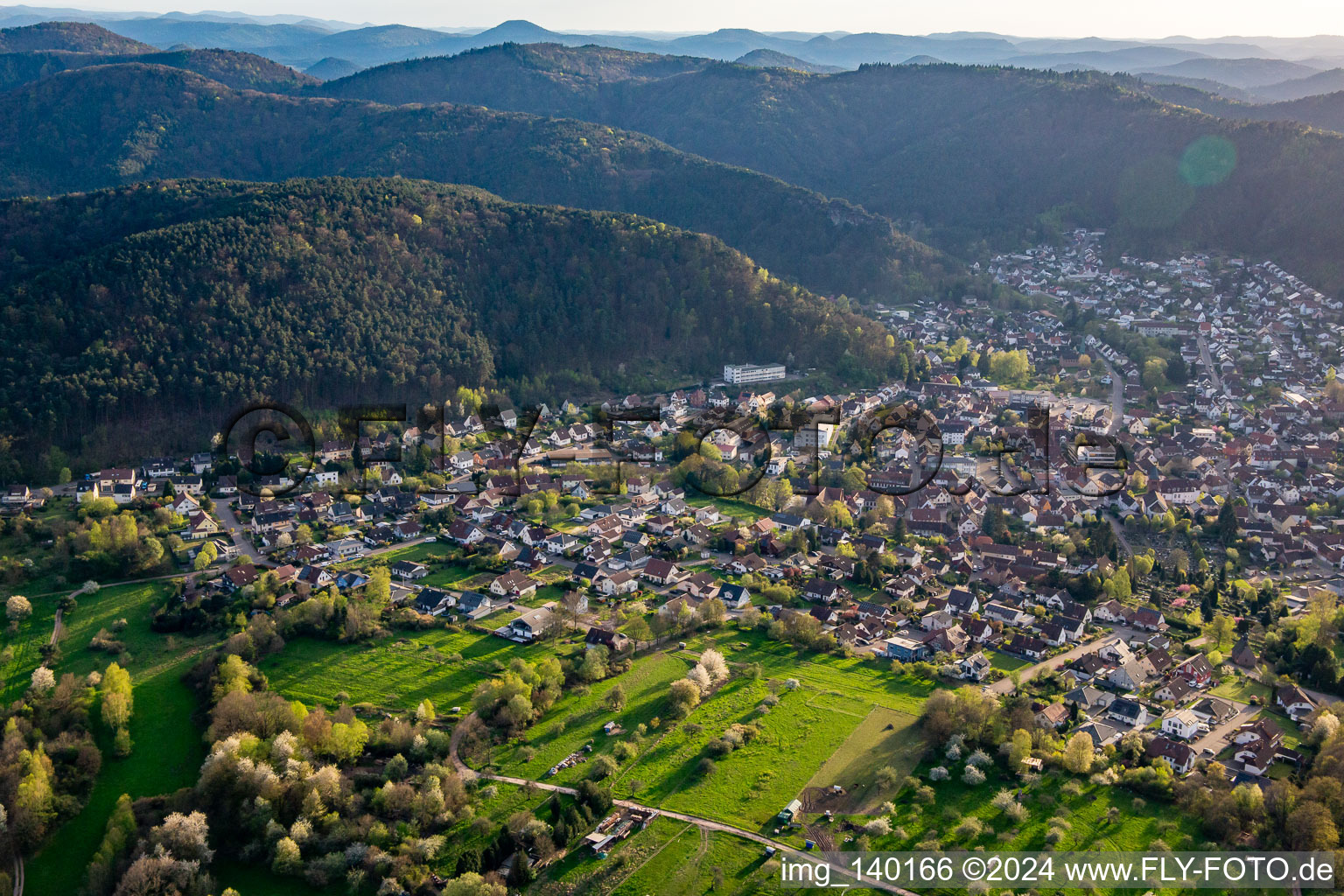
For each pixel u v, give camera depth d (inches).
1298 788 6609.3
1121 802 6584.6
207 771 6633.9
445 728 7362.2
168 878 5900.6
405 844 6166.3
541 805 6501.0
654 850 6102.4
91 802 6663.4
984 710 7298.2
